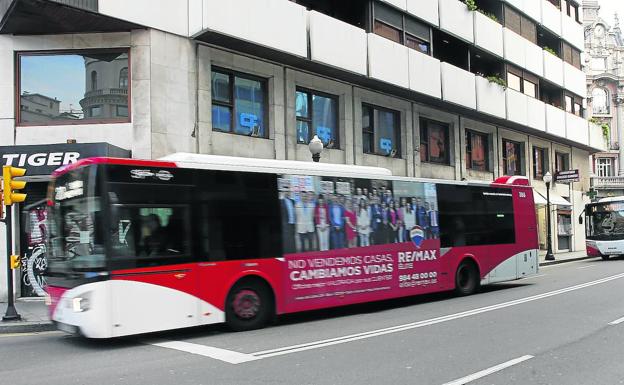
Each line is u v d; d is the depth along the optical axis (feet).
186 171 29.94
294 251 33.78
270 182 33.37
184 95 48.21
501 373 20.66
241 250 31.37
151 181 28.58
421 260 41.68
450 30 75.51
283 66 56.39
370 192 38.78
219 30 47.19
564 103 110.32
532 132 98.68
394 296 39.27
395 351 24.43
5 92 46.09
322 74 59.98
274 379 20.07
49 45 46.73
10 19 43.83
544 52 101.55
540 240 106.42
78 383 20.30
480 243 47.29
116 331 26.37
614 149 202.69
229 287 30.55
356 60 59.67
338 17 65.57
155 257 28.07
